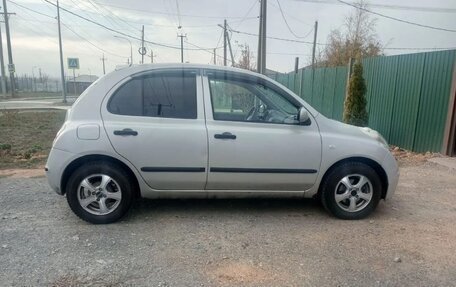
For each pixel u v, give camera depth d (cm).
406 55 922
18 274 305
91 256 338
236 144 410
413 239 386
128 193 410
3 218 425
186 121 410
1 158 778
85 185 401
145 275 308
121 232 391
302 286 297
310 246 365
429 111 843
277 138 416
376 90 1062
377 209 475
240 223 420
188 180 414
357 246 367
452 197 531
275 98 438
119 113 405
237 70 432
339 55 3262
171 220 425
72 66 3209
